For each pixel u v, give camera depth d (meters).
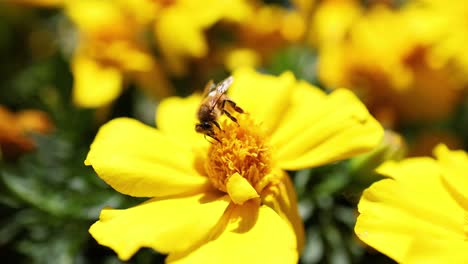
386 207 0.20
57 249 0.23
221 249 0.19
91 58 0.27
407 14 0.29
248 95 0.22
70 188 0.24
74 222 0.23
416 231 0.19
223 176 0.21
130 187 0.20
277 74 0.27
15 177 0.24
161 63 0.28
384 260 0.23
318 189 0.23
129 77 0.27
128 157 0.20
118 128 0.21
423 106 0.28
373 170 0.22
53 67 0.28
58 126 0.27
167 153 0.21
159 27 0.27
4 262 0.25
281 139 0.22
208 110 0.21
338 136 0.21
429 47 0.28
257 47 0.29
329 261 0.23
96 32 0.28
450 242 0.19
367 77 0.28
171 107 0.23
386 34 0.28
